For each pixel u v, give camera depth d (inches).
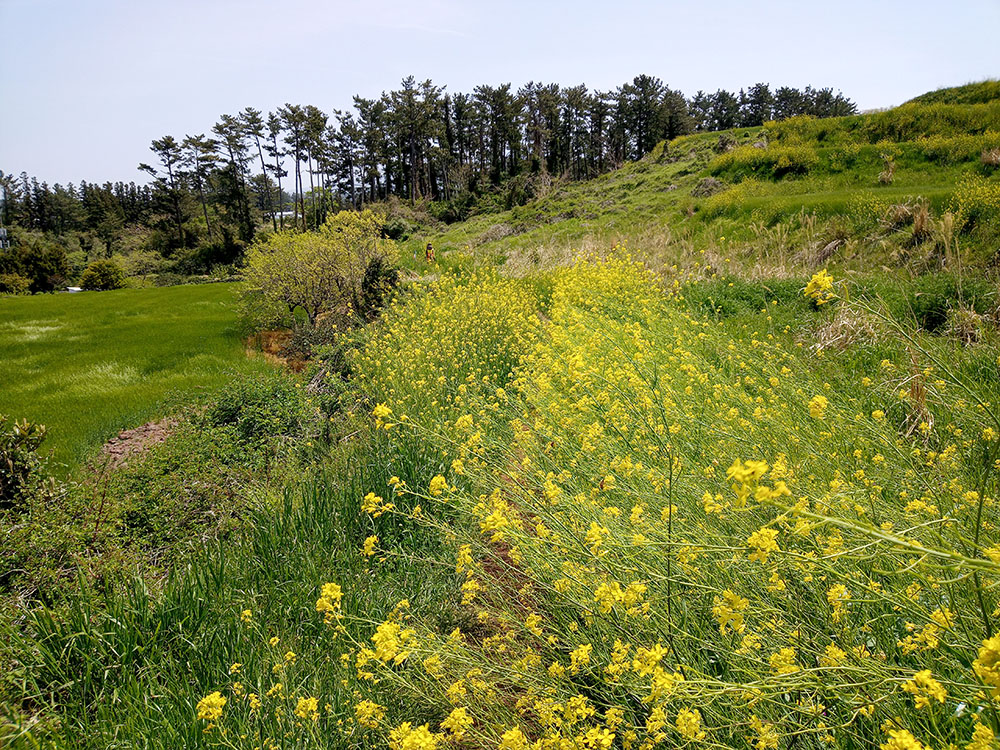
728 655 82.6
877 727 71.8
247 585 149.6
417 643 86.5
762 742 68.6
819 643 83.6
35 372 477.1
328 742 101.5
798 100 3518.7
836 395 190.1
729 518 107.0
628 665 78.5
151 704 113.8
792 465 126.0
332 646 124.6
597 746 70.9
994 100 913.5
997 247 372.5
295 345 471.8
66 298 1214.3
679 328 269.6
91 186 4148.6
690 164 1178.6
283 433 252.2
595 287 406.9
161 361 483.8
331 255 520.4
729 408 166.6
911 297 284.5
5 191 4160.9
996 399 138.5
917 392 174.2
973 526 95.2
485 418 195.3
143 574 153.6
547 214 1200.8
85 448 283.0
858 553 67.9
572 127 3196.4
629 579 93.1
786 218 589.6
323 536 167.2
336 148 2972.4
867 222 494.9
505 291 446.6
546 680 89.0
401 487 173.8
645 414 157.9
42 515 168.4
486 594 127.7
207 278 2177.7
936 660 74.5
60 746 104.8
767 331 308.0
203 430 245.6
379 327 425.7
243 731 103.9
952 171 679.7
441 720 101.4
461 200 2410.2
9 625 129.7
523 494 133.8
